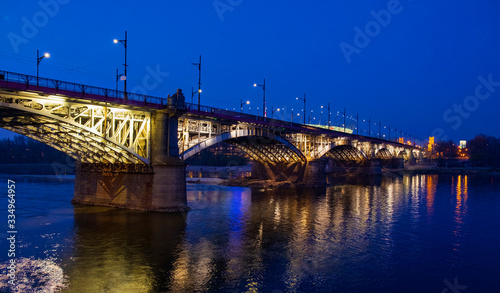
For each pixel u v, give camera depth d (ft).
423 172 538.88
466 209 190.70
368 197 240.53
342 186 319.68
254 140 270.46
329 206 198.90
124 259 101.71
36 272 90.89
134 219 147.43
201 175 444.55
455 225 149.89
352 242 122.42
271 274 92.32
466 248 116.67
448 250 114.32
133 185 168.04
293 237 127.95
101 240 119.44
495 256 108.58
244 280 88.28
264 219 158.71
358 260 103.81
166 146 162.61
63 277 88.07
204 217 158.71
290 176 317.83
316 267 97.81
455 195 252.42
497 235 133.08
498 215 172.96
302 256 106.83
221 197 230.07
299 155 301.43
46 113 121.49
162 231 131.44
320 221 156.15
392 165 579.89
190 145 185.26
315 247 116.06
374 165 453.99
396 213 177.68
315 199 228.02
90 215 154.71
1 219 146.82
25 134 153.58
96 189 181.47
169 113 161.48
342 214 173.68
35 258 101.14
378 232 136.77
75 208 170.50
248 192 260.42
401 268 97.81
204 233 130.93
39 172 448.65
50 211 162.91
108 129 145.69
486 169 552.41
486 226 148.05
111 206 173.88
